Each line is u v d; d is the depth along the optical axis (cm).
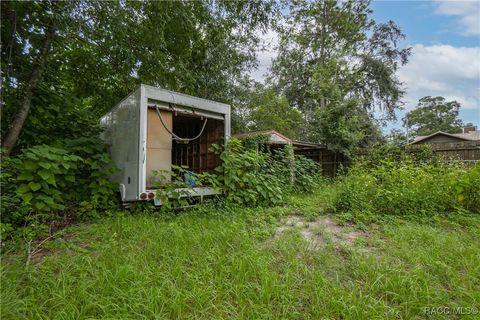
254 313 165
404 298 184
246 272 212
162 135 443
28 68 419
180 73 652
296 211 474
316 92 1252
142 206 421
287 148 807
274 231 345
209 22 629
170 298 176
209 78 835
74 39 459
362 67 1689
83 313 161
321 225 382
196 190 466
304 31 1716
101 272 206
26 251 255
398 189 466
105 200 430
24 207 325
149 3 482
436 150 791
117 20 446
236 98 1012
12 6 362
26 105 412
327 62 1373
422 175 496
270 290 186
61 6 374
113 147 486
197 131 589
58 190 396
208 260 238
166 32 579
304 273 219
